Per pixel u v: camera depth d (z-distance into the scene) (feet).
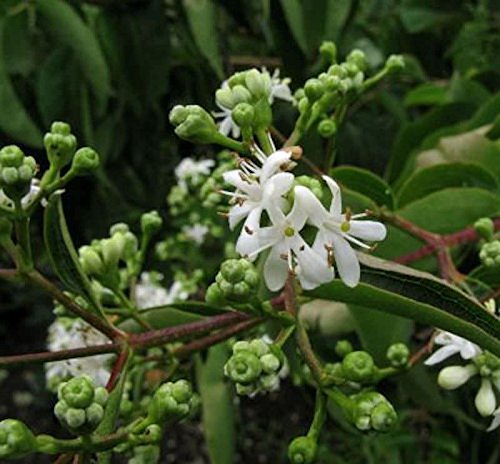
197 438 1.53
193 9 0.79
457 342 0.47
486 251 0.52
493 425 0.48
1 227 0.43
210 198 0.65
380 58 1.01
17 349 1.74
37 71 0.88
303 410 1.44
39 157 0.93
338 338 0.65
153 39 0.87
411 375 0.65
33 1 0.83
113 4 0.86
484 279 0.54
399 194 0.65
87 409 0.38
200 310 0.51
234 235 0.82
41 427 1.60
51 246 0.45
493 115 0.74
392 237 0.60
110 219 0.98
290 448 0.43
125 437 0.40
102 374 0.53
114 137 0.92
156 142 0.97
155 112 0.96
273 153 0.42
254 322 0.49
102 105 0.83
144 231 0.55
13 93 0.81
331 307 0.62
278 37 0.79
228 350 0.63
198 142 0.45
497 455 0.86
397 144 0.79
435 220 0.61
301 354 0.46
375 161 0.88
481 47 1.04
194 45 0.88
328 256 0.41
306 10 0.75
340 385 0.44
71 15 0.80
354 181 0.61
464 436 0.93
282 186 0.41
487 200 0.60
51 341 0.84
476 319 0.41
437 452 1.03
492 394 0.48
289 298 0.45
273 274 0.41
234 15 0.88
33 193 0.46
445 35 1.08
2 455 0.38
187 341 0.50
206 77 0.93
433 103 0.96
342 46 0.97
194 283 0.78
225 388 0.63
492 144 0.69
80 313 0.46
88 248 0.51
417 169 0.69
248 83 0.45
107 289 0.54
